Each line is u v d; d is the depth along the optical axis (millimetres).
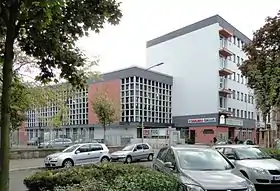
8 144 5633
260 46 20984
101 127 52656
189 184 7832
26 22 5969
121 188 6605
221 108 53344
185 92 55656
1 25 6566
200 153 9797
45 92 25750
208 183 7812
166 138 42688
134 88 50469
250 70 21250
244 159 12930
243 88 61875
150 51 60906
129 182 6812
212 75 52938
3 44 7297
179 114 55938
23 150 28203
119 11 7281
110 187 6695
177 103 56375
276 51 20297
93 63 45688
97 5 7098
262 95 20922
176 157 9461
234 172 8930
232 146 13828
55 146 36000
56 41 6902
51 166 22500
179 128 55531
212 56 53094
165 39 58844
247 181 8289
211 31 53344
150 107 52594
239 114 59844
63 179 9016
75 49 7637
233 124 55938
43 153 29125
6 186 5512
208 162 9391
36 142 40656
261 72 20797
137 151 27375
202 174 8453
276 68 19766
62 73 7641
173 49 57719
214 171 8844
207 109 53000
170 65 57812
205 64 53750
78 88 8156
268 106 21109
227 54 54844
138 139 44219
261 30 20688
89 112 54062
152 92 53188
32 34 6578
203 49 54125
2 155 5551
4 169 5527
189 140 50969
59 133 53594
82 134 54000
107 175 8961
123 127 50688
